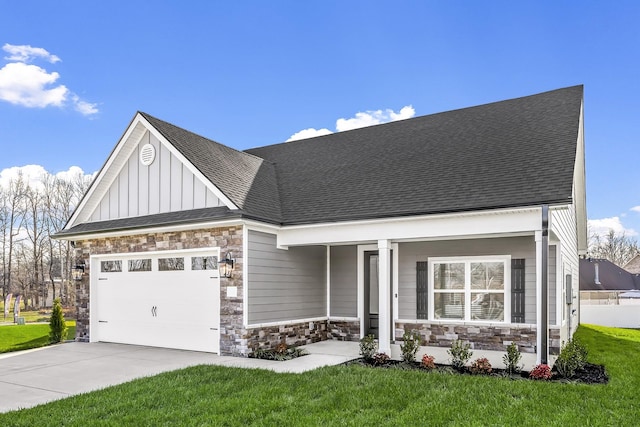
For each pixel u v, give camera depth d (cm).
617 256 6044
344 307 1392
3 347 1358
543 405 693
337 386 809
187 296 1240
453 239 1141
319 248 1401
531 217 953
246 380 853
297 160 1630
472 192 1066
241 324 1127
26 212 3975
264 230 1201
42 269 3978
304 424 619
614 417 641
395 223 1102
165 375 902
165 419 642
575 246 1867
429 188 1155
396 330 1229
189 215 1227
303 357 1105
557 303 1095
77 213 1469
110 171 1414
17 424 627
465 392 767
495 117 1401
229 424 625
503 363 1026
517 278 1127
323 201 1289
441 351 1131
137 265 1352
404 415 652
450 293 1209
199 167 1229
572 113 1249
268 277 1203
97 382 881
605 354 1224
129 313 1357
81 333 1437
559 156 1084
